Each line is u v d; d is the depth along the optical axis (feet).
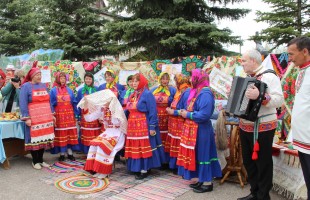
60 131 17.89
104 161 14.99
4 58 33.94
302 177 11.95
